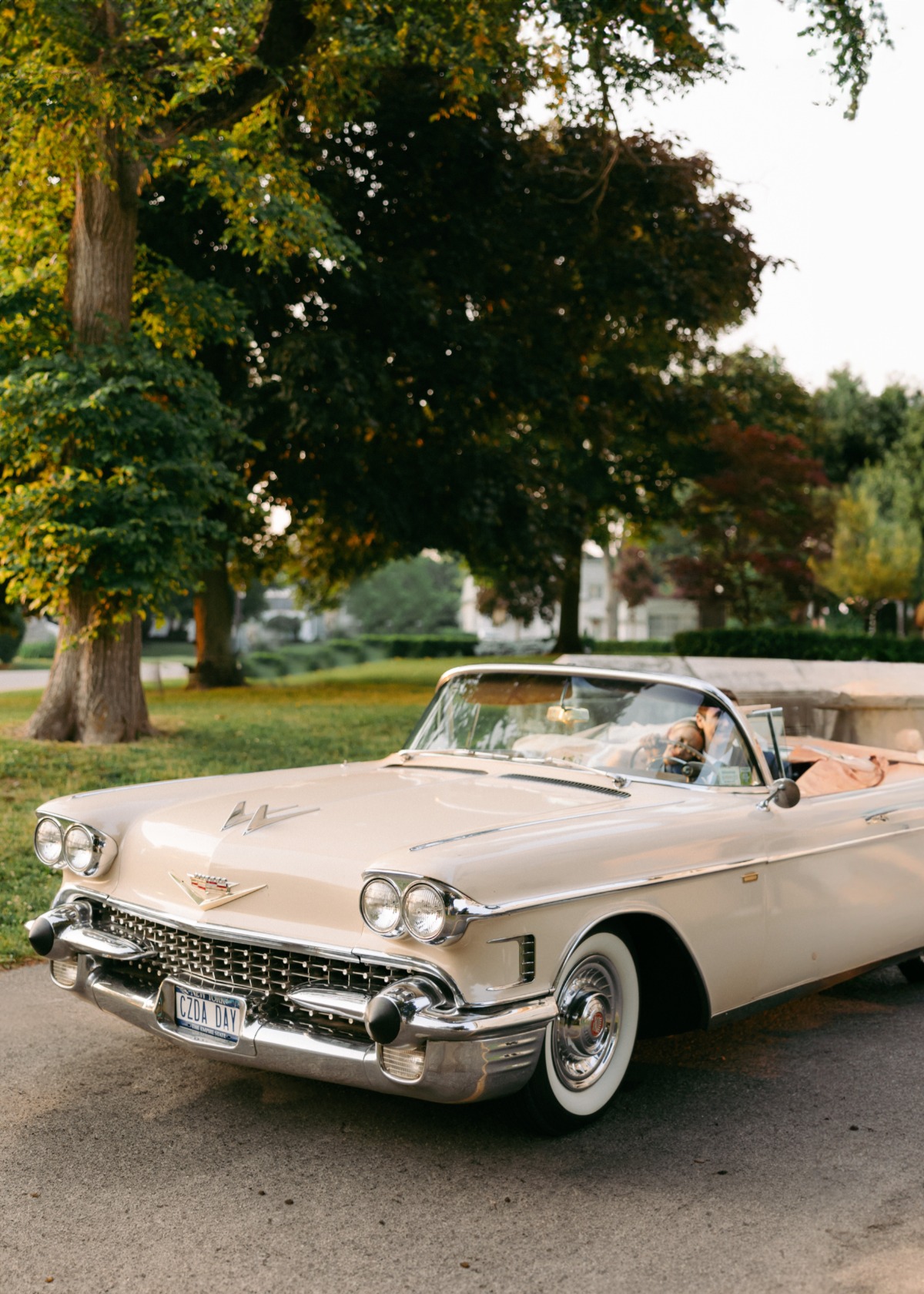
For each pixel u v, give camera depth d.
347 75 12.65
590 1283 2.95
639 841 3.95
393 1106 4.11
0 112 10.19
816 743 6.50
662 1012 4.35
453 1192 3.45
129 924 4.23
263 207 12.64
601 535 35.66
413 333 18.14
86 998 4.33
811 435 42.00
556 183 18.75
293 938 3.67
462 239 18.41
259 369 18.55
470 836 3.67
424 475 19.47
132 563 11.22
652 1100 4.20
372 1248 3.12
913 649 25.03
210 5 9.88
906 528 45.53
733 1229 3.23
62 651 12.74
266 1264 3.04
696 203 19.42
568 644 34.12
